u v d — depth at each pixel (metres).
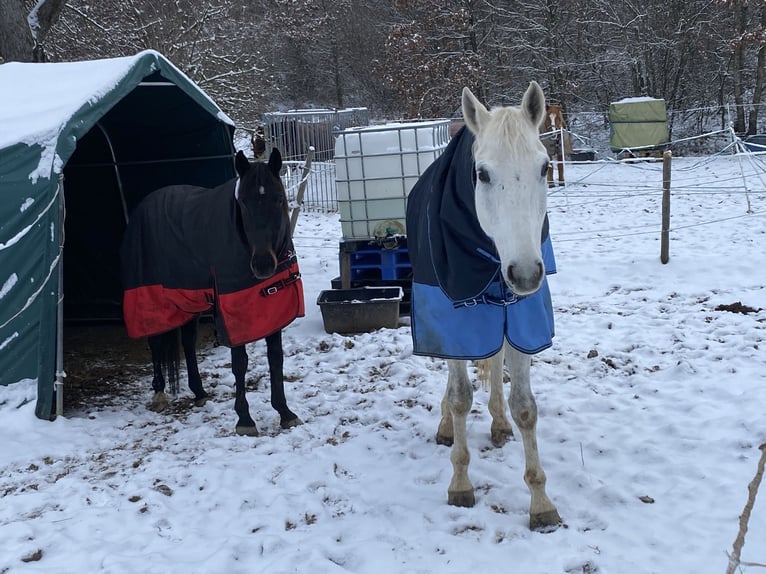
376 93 33.75
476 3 24.36
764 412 4.04
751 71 22.97
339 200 6.86
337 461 3.98
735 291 6.57
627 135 19.25
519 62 25.06
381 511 3.41
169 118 6.34
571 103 25.05
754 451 3.66
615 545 2.99
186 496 3.66
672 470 3.56
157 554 3.10
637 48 23.38
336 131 6.71
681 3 22.84
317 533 3.23
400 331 6.32
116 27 15.73
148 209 4.96
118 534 3.31
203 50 16.30
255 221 4.08
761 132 22.02
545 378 4.97
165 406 5.16
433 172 3.44
